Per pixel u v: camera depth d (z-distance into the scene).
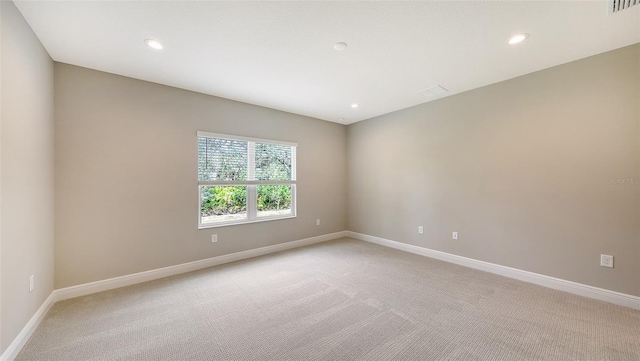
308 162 4.70
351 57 2.49
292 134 4.46
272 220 4.17
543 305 2.35
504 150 3.08
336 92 3.46
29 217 1.94
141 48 2.29
